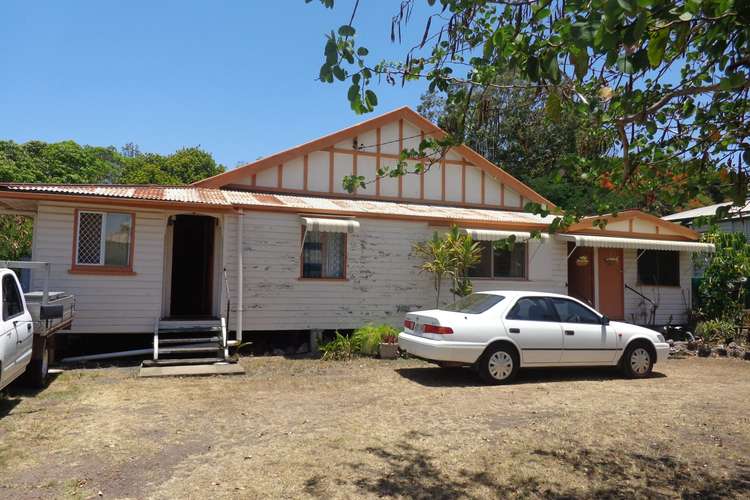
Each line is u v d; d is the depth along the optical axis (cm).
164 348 1034
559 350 921
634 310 1619
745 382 959
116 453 529
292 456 527
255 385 861
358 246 1309
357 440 580
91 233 1073
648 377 992
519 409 724
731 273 1562
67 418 646
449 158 1641
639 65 334
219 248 1246
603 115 509
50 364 995
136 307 1091
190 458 519
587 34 311
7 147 2864
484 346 876
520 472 504
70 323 992
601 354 953
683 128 538
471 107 600
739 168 488
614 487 479
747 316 1503
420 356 884
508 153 2236
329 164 1506
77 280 1058
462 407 730
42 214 1043
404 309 1340
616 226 1555
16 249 1585
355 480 471
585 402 772
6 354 605
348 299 1288
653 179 573
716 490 479
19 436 575
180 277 1372
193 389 822
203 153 3356
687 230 1633
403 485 465
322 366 1044
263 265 1217
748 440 612
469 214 1488
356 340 1173
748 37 352
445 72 529
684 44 419
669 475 510
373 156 1551
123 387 823
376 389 841
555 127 1576
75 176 3116
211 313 1279
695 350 1355
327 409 712
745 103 497
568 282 1656
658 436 621
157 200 1069
